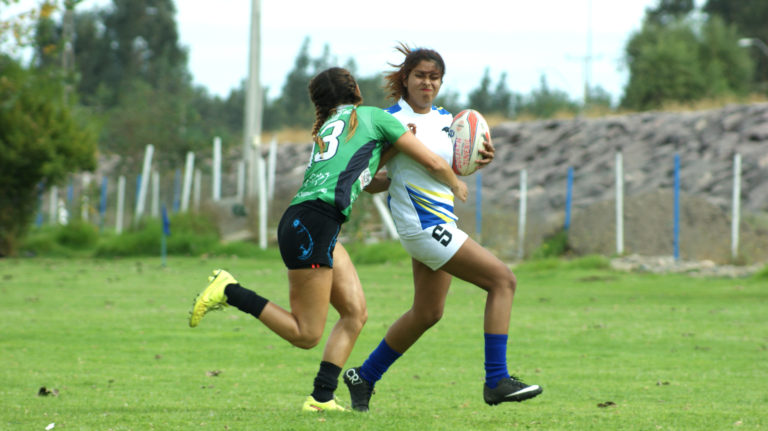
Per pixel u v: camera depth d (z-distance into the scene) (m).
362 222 83.12
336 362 18.19
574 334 33.78
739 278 58.44
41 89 80.62
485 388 17.88
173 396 21.52
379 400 21.28
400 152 18.02
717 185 87.69
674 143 100.62
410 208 17.94
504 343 17.84
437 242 17.77
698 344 31.19
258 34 95.00
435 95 18.58
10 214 80.62
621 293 50.03
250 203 91.44
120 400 20.77
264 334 33.78
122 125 146.00
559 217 82.44
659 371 25.66
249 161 94.19
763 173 86.50
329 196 17.12
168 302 44.41
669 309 41.94
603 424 17.47
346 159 17.36
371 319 38.44
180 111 149.50
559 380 24.16
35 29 78.56
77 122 83.50
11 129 78.44
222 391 22.36
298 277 17.28
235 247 80.50
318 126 18.72
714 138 97.56
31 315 38.97
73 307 42.12
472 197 99.94
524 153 111.88
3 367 26.14
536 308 42.78
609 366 26.61
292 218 17.34
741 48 180.00
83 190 120.25
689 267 63.41
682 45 163.38
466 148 18.56
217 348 30.31
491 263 17.84
